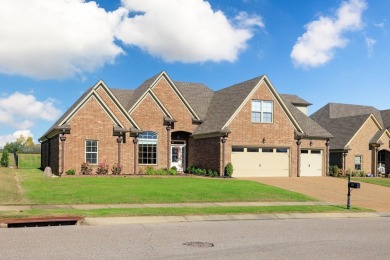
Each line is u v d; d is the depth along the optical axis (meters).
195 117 35.41
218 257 9.06
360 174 40.62
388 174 41.75
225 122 31.56
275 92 33.41
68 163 29.16
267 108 33.34
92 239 10.62
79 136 29.56
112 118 30.67
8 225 12.63
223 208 16.95
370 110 50.81
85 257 8.66
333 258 9.29
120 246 9.85
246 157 32.41
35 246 9.62
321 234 12.41
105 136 30.42
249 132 32.41
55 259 8.42
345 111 49.25
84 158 29.73
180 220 14.55
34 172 33.47
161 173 31.86
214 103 37.56
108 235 11.27
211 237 11.43
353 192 26.12
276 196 21.64
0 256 8.59
